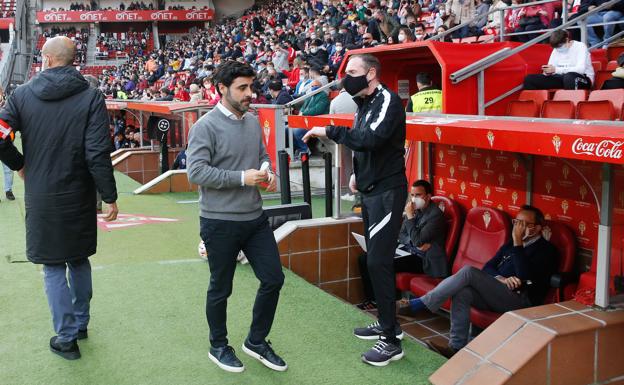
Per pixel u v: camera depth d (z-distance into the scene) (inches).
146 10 1636.3
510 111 233.0
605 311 134.8
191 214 329.4
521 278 175.2
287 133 382.6
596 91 213.3
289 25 939.3
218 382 135.0
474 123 150.9
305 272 222.1
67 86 135.4
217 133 129.1
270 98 475.8
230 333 161.2
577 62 235.5
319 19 804.0
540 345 123.4
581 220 183.8
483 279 162.2
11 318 171.0
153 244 257.0
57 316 143.6
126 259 232.2
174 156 539.5
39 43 1592.0
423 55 259.1
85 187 140.8
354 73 135.9
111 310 177.5
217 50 1063.6
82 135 136.9
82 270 151.5
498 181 214.7
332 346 154.0
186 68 1043.3
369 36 508.4
